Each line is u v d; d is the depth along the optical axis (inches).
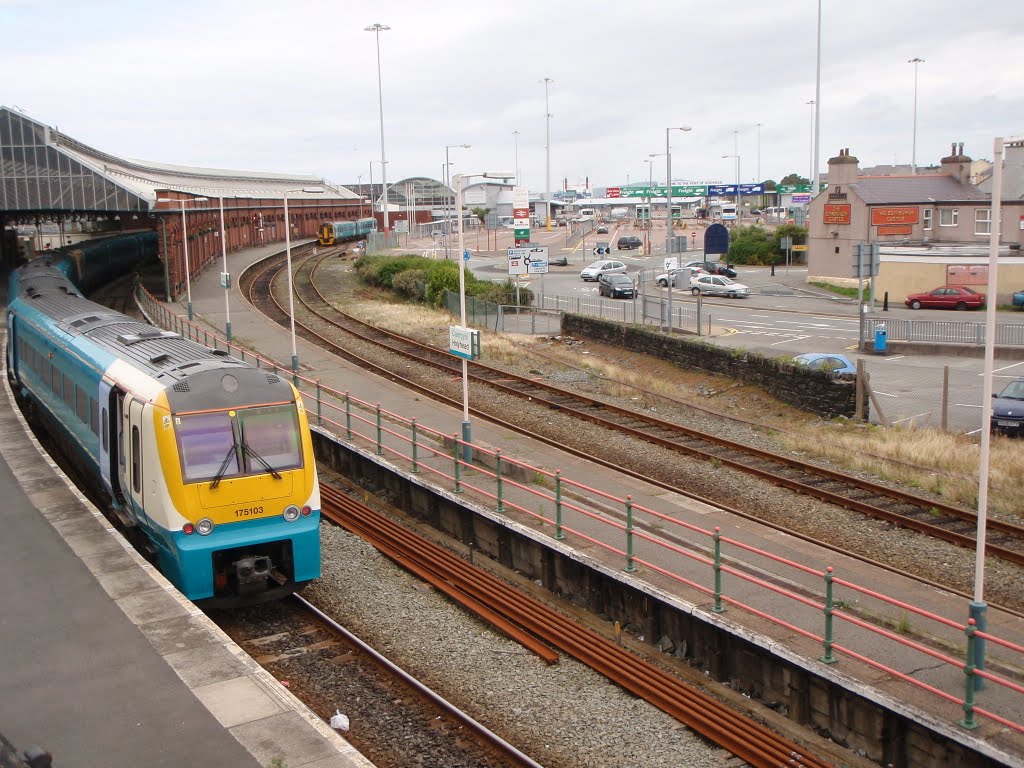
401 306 1936.5
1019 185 2217.0
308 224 3806.6
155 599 472.7
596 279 2544.3
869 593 403.2
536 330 1638.8
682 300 2107.5
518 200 2117.4
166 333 686.5
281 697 381.7
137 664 407.8
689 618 491.8
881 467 770.8
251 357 1314.0
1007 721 345.7
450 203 6378.0
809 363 1091.3
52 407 793.6
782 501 695.1
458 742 402.9
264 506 510.9
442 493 700.0
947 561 577.0
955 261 1936.5
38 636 433.4
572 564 578.9
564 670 477.4
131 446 534.0
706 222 5457.7
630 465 804.0
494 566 644.1
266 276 2393.0
